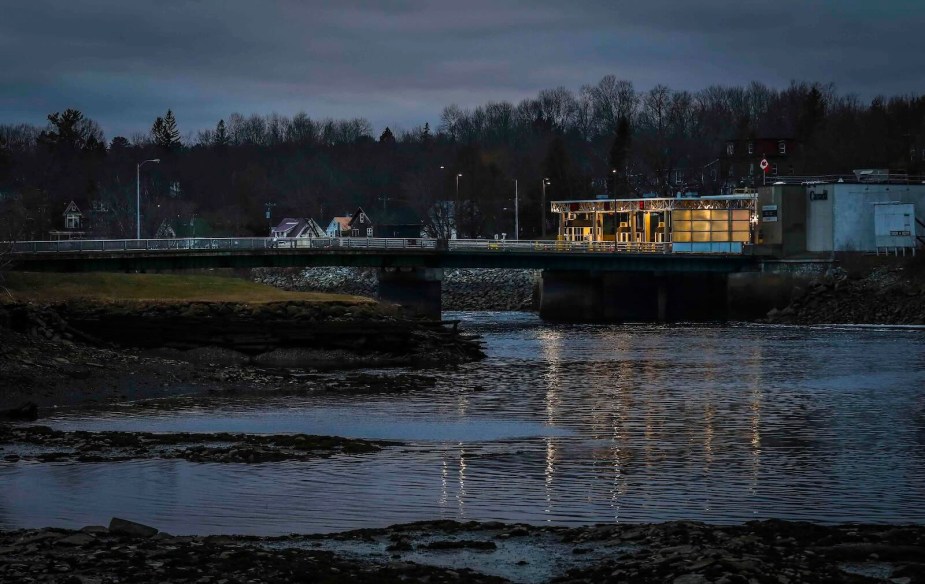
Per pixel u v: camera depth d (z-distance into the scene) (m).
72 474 40.31
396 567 27.22
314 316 91.94
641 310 148.62
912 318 125.75
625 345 101.75
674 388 68.88
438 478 40.56
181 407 59.69
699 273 147.25
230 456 43.53
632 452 46.31
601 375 76.44
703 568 25.81
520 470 42.22
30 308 79.75
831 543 29.34
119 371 68.38
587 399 63.81
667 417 56.69
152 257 113.75
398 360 85.94
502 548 29.75
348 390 67.06
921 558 27.75
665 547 28.70
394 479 40.31
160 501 36.59
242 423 54.62
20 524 33.50
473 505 36.56
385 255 132.12
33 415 56.00
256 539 30.89
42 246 107.56
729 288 143.75
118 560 26.64
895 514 35.69
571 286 146.75
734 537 29.61
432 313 135.00
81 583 24.80
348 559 28.47
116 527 30.30
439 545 29.98
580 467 42.94
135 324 85.44
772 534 30.48
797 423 54.59
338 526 33.72
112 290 93.75
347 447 46.03
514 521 34.47
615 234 166.25
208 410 58.75
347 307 93.38
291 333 86.25
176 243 122.38
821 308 133.00
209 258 119.81
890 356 88.81
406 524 32.69
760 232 149.12
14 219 170.88
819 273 139.25
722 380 73.06
